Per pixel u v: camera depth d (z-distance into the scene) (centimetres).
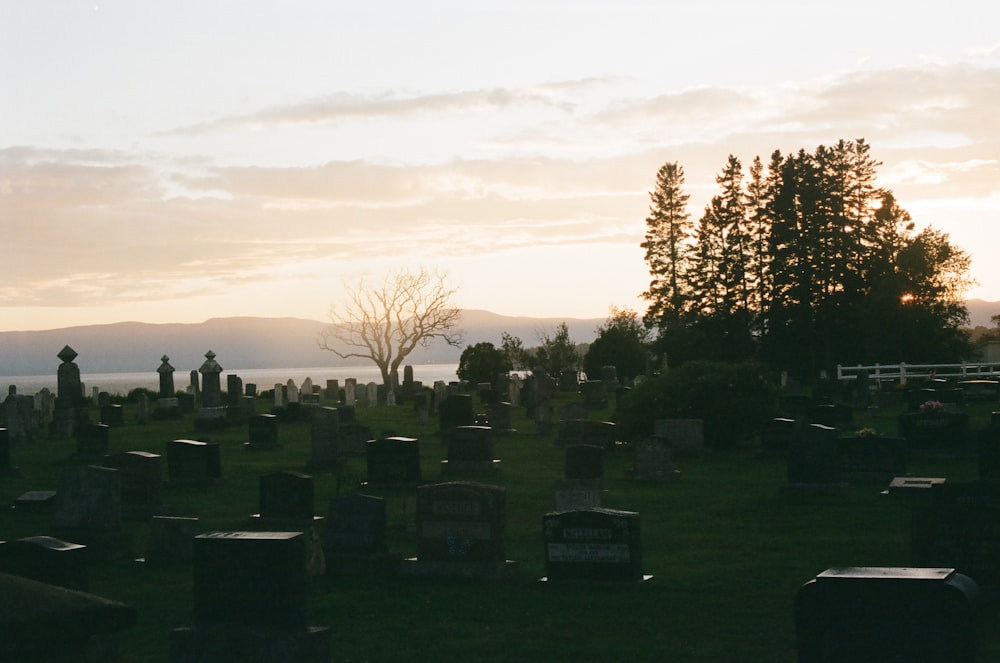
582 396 7231
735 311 9350
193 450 3278
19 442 4731
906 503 2678
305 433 5062
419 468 3180
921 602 1005
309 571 1925
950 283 10900
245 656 1242
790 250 8938
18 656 777
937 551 1602
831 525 2427
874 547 2153
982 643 1037
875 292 8119
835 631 1030
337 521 1967
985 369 6962
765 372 4159
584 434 4209
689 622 1590
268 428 4372
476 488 1895
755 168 9388
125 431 5309
